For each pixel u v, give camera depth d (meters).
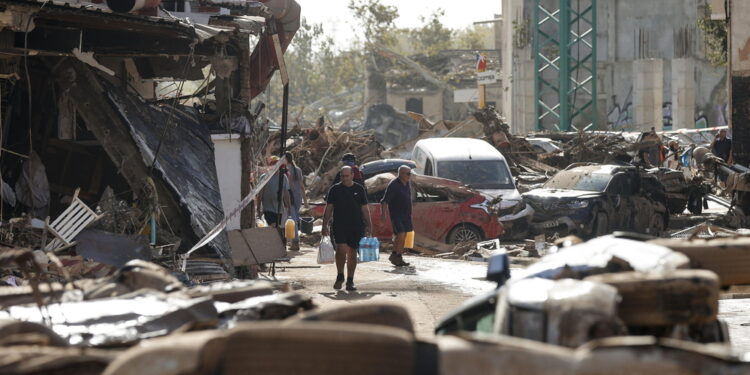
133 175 20.81
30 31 20.75
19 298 7.04
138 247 18.12
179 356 3.97
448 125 61.88
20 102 23.08
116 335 5.83
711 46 78.50
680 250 6.71
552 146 62.22
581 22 104.81
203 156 23.28
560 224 36.28
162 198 20.95
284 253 22.19
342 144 59.28
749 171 40.06
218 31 23.19
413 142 62.00
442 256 32.16
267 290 7.04
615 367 3.78
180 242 20.27
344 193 20.88
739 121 42.00
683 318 5.33
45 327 5.58
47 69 22.77
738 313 16.48
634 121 101.62
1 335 5.38
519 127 106.88
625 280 5.41
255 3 31.70
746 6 41.50
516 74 107.44
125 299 6.66
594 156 60.84
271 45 32.06
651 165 59.56
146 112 22.53
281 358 3.85
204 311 6.17
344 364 3.86
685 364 3.75
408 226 26.45
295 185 31.25
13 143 23.17
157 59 29.75
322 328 3.90
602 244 6.68
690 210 45.75
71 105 23.89
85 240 17.78
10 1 18.42
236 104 25.30
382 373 3.88
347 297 19.42
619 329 5.00
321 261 21.36
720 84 102.75
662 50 103.75
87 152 23.70
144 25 21.08
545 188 39.84
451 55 151.38
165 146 22.08
